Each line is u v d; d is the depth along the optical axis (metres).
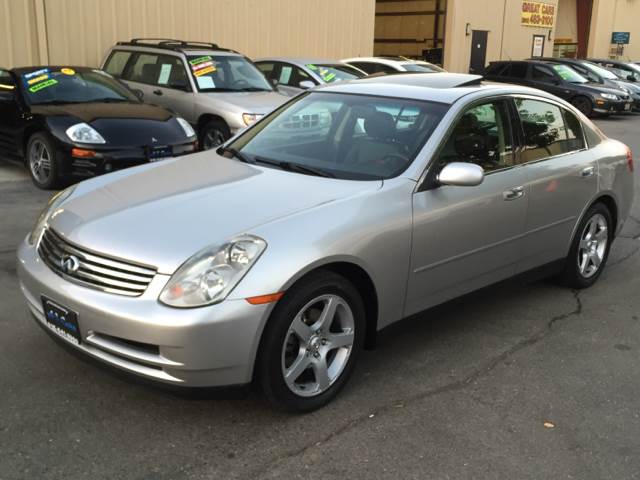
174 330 2.72
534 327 4.39
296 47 15.58
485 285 4.15
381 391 3.47
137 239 2.96
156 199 3.36
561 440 3.09
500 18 25.30
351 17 16.92
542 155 4.51
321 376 3.21
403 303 3.58
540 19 27.47
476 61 24.64
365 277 3.35
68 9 11.30
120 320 2.79
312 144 4.08
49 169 7.17
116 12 11.97
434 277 3.71
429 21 25.59
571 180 4.64
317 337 3.16
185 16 13.07
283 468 2.80
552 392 3.54
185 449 2.90
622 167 5.24
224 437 3.00
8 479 2.65
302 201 3.28
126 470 2.74
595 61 26.97
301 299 2.99
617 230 5.39
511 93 4.36
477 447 3.01
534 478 2.81
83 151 6.95
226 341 2.79
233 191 3.42
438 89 4.18
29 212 6.45
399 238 3.41
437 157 3.72
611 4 35.53
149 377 2.84
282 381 3.03
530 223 4.34
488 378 3.66
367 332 3.53
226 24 13.85
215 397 2.90
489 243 4.03
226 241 2.90
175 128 7.65
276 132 4.33
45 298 3.10
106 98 8.15
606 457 2.97
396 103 4.08
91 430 3.01
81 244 3.04
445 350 3.99
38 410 3.14
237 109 8.89
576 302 4.88
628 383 3.67
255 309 2.82
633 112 20.84
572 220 4.76
